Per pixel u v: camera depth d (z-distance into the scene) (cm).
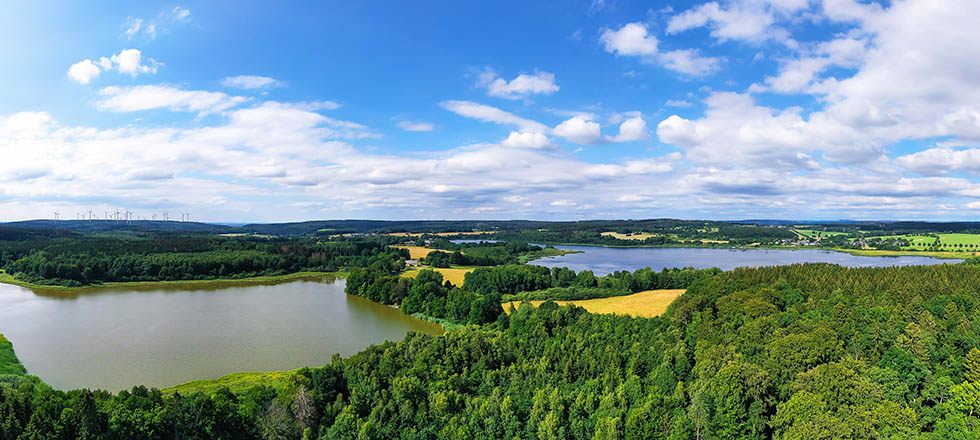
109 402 8012
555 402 8238
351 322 18562
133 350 14525
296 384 9300
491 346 11075
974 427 6266
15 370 12350
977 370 7719
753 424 7450
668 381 8919
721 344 10031
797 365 8600
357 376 9669
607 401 8144
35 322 18125
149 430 7700
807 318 11525
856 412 6806
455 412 8650
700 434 7406
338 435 8000
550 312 13875
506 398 8350
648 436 7462
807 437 6481
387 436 8219
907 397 7575
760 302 12225
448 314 18750
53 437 7325
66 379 12081
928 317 10181
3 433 7288
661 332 11712
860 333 9925
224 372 12738
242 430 8200
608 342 11244
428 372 9975
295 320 18812
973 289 13275
